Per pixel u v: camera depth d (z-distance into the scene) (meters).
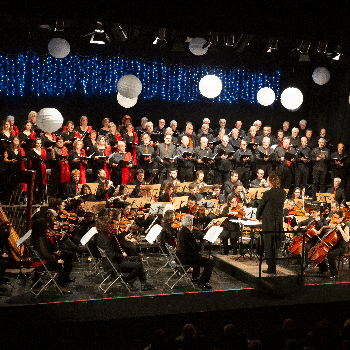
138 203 8.96
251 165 12.26
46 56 12.84
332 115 14.31
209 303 6.97
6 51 12.42
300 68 14.75
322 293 7.30
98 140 10.88
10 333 6.21
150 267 8.33
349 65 13.23
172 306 6.82
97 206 8.64
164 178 11.48
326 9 7.91
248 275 7.36
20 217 9.16
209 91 9.63
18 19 12.12
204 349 6.44
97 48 13.32
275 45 11.12
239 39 10.55
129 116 13.16
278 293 7.00
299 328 6.94
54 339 6.40
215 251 9.45
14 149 9.86
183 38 10.42
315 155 12.30
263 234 7.33
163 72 14.04
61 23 10.34
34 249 6.67
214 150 12.04
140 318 6.71
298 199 9.61
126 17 7.31
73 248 7.57
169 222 7.93
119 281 7.34
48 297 6.59
